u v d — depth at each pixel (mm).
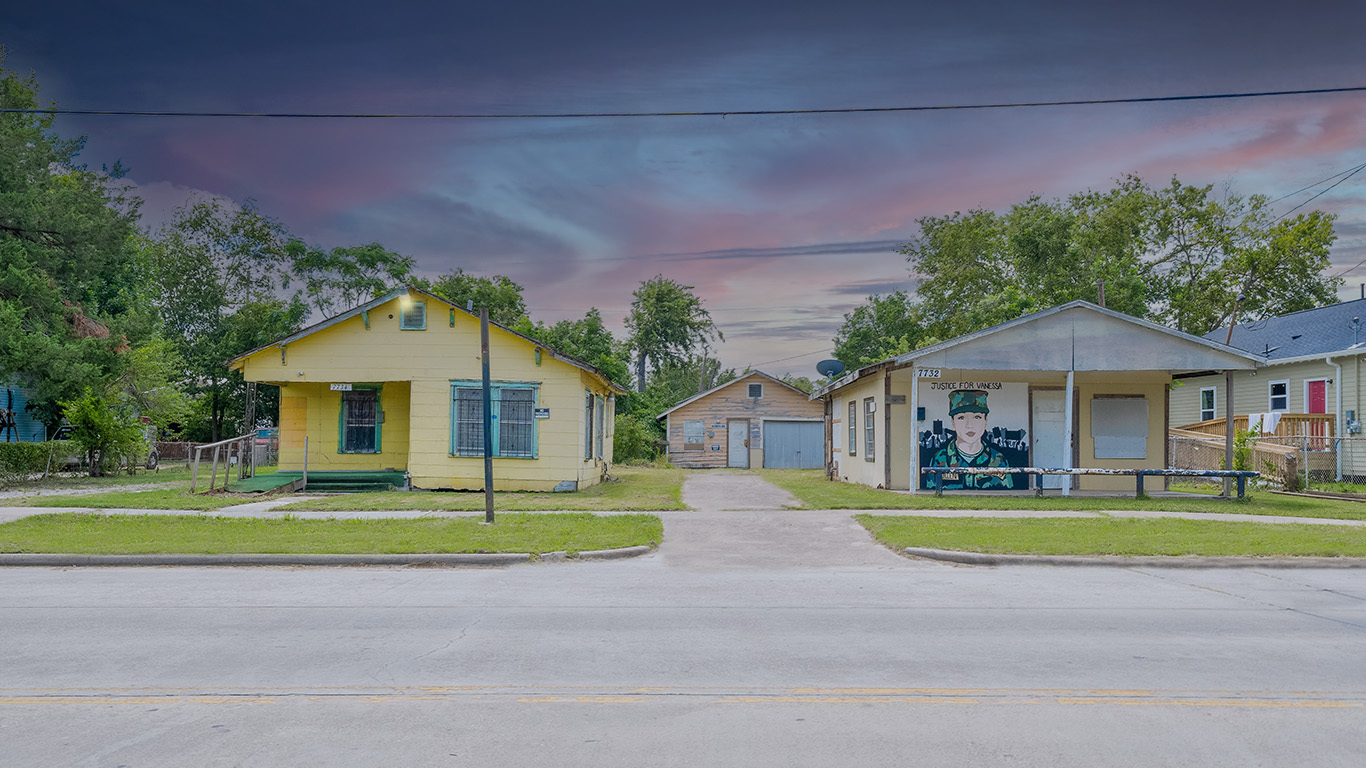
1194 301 42875
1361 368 25875
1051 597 9141
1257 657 6660
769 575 10547
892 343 51562
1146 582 10117
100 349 25938
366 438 22703
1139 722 5141
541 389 21000
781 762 4492
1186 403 35188
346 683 5887
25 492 20156
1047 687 5855
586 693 5680
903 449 21297
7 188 25844
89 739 4805
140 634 7301
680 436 39906
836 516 15914
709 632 7445
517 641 7090
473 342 21094
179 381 40188
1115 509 16828
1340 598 9133
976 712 5320
